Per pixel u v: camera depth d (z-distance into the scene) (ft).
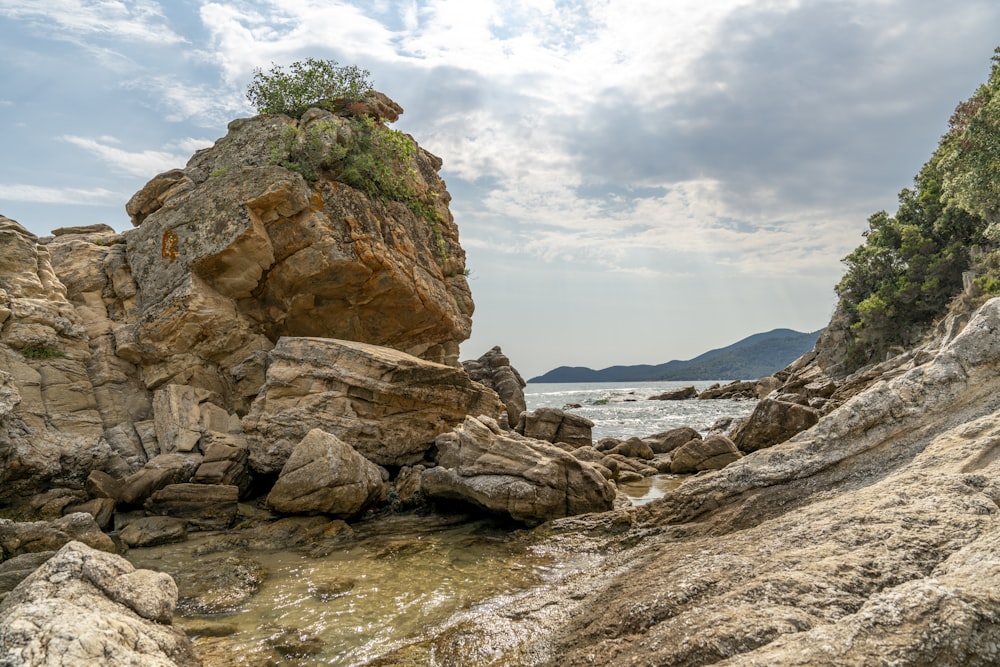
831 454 32.24
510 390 131.75
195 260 63.57
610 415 189.98
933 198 192.03
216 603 30.19
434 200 94.48
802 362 239.30
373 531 44.68
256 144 76.13
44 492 48.19
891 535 19.90
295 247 66.18
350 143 76.07
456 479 47.19
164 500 47.80
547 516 44.21
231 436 58.54
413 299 76.33
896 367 87.25
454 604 29.27
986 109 111.24
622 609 22.02
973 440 25.94
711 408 216.33
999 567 15.21
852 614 15.65
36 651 16.94
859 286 216.54
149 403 61.41
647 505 39.19
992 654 13.11
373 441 57.06
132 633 20.13
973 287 143.74
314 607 29.50
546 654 21.33
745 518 31.94
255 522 47.06
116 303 67.41
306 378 57.41
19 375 51.62
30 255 57.67
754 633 16.25
